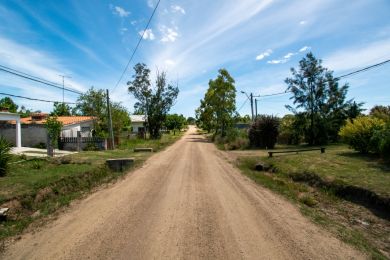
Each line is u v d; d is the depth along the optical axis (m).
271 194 9.40
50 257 4.79
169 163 16.84
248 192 9.59
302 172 12.20
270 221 6.61
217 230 5.98
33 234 5.88
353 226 6.56
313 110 30.91
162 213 7.13
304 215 7.16
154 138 46.69
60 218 6.91
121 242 5.36
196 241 5.41
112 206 7.83
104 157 16.83
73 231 5.97
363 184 8.77
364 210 7.54
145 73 46.34
